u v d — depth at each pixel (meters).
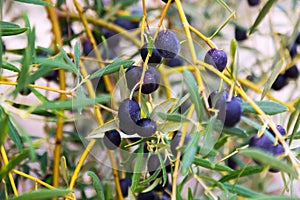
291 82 0.66
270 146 0.40
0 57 0.40
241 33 0.65
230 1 0.65
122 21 0.69
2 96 0.40
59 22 0.69
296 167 0.37
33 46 0.39
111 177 0.60
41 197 0.36
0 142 0.37
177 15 0.67
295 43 0.64
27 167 0.61
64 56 0.43
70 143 0.68
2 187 0.60
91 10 0.73
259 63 0.69
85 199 0.60
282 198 0.36
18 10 0.69
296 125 0.43
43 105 0.38
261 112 0.40
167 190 0.54
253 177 0.61
